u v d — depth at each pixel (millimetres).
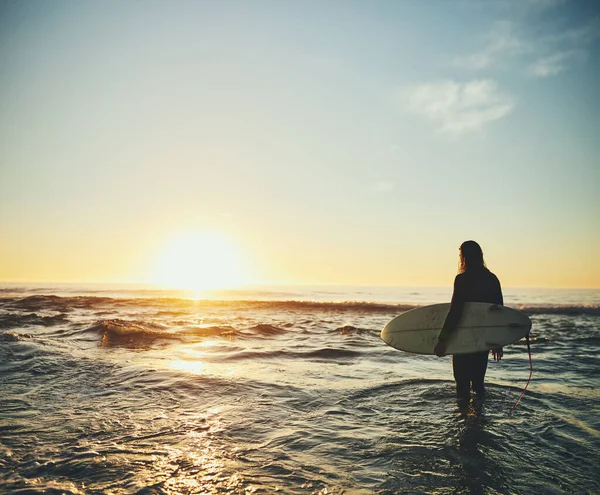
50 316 11008
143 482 2307
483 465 2637
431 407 3881
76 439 2908
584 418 3594
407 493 2266
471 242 4223
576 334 10031
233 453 2744
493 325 3895
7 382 4457
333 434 3143
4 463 2498
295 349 7023
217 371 5105
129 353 6176
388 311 16594
